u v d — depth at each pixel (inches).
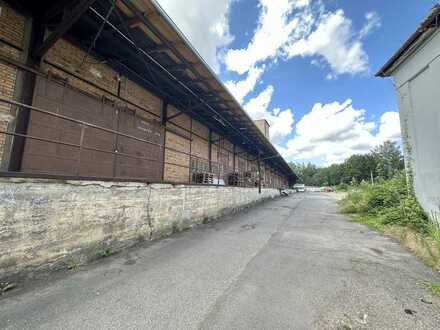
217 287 111.8
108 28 181.8
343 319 86.3
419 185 239.9
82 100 194.9
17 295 98.7
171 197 225.0
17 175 105.6
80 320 83.7
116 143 225.8
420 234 202.2
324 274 128.6
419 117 239.9
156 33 179.0
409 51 247.8
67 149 180.1
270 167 952.3
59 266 123.4
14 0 151.3
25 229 108.5
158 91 288.0
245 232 237.5
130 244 172.6
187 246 181.2
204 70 233.6
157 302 97.3
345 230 250.2
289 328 80.7
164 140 300.0
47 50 156.9
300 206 522.9
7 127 147.1
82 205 136.9
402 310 92.2
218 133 470.3
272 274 128.2
